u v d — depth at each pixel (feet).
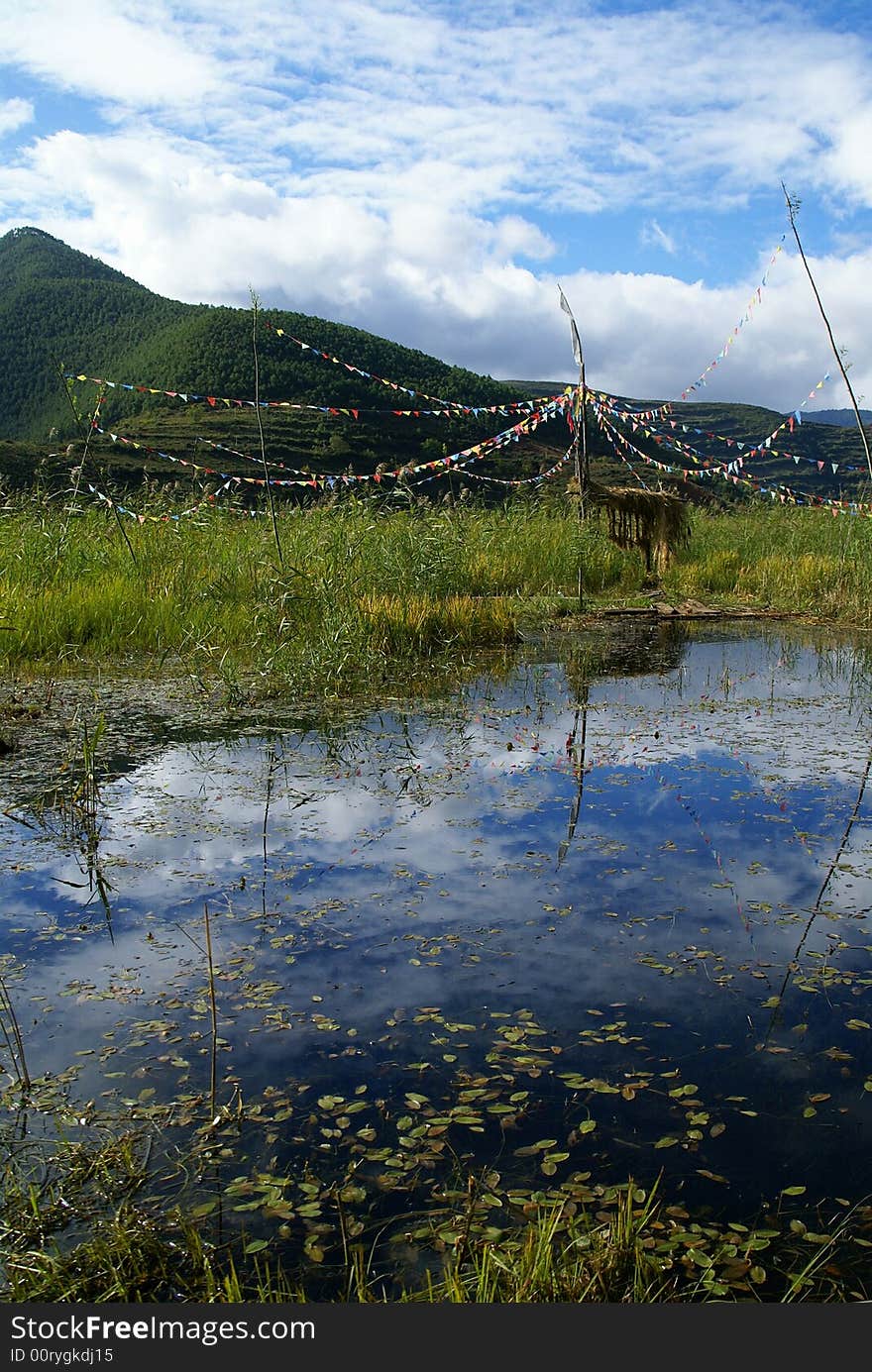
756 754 17.42
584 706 21.40
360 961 9.86
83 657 25.86
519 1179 6.78
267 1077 7.94
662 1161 6.96
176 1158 7.00
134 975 9.56
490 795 15.02
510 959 9.93
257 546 34.22
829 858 12.63
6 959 9.85
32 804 14.39
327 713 20.44
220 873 12.01
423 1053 8.27
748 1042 8.46
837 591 39.86
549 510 52.42
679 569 47.67
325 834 13.32
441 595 33.91
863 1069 8.09
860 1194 6.66
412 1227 6.37
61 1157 7.00
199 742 18.01
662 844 13.03
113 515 35.88
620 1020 8.80
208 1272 5.84
